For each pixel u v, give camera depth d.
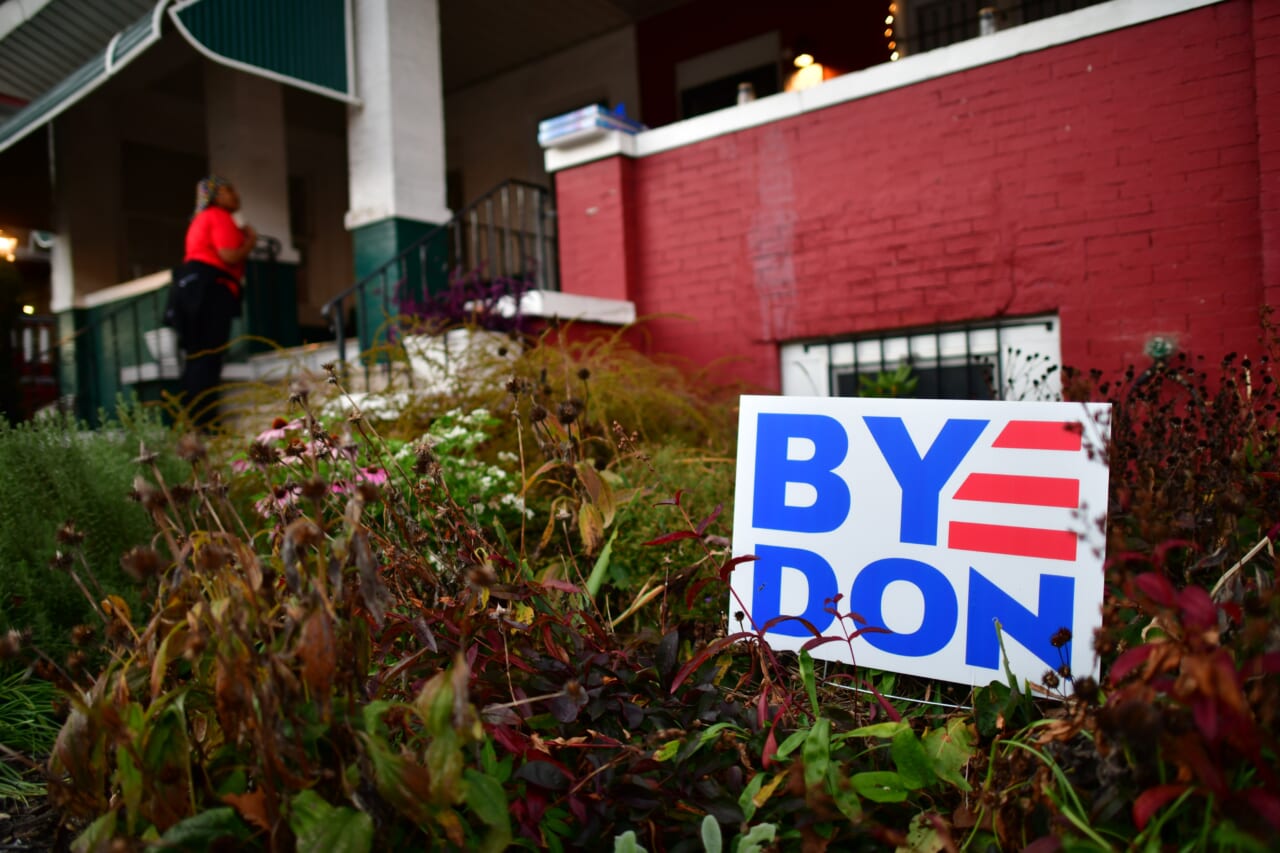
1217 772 1.02
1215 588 1.55
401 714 1.32
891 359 4.65
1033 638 1.61
